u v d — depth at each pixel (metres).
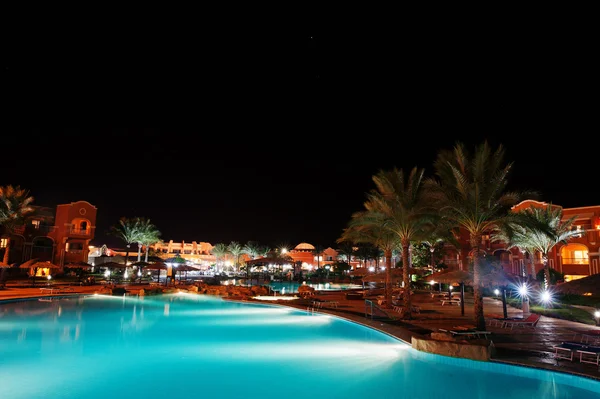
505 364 11.35
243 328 18.72
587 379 10.01
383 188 22.50
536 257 46.72
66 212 60.41
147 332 17.34
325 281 60.59
